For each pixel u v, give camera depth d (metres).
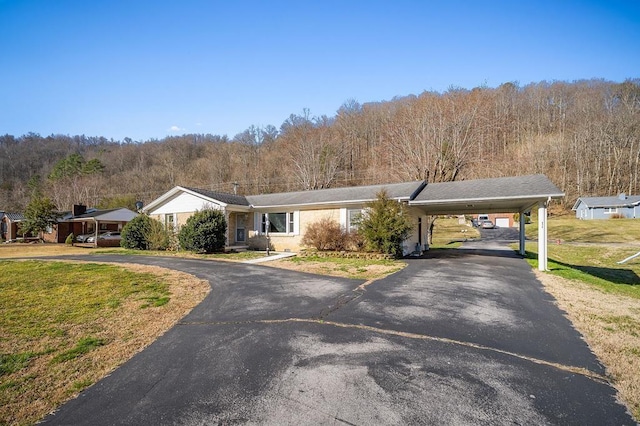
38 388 3.64
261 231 19.17
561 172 51.22
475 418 2.95
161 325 5.69
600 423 2.90
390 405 3.15
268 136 57.78
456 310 6.28
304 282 9.12
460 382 3.58
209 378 3.76
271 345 4.67
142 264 13.19
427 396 3.30
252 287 8.61
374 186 17.97
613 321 5.75
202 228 17.03
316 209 17.23
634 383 3.58
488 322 5.60
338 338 4.88
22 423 3.03
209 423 2.93
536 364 4.03
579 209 49.12
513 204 15.27
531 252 19.44
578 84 54.53
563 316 6.00
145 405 3.25
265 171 51.97
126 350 4.64
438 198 14.17
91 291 8.30
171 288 8.61
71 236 28.11
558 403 3.20
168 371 3.97
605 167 52.50
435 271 10.79
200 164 58.31
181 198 19.91
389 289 8.05
